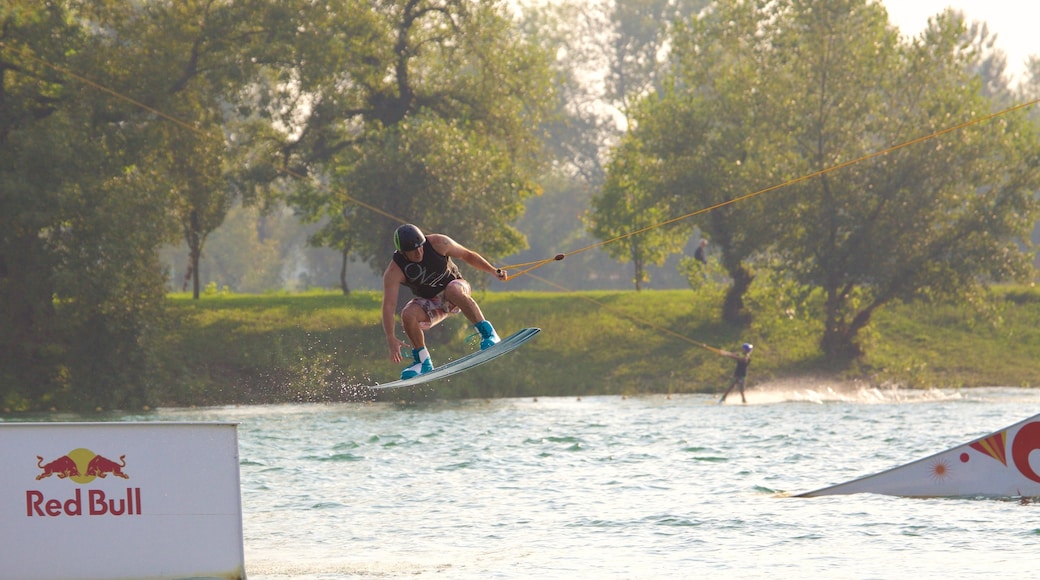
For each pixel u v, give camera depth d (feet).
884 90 237.86
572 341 241.76
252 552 61.26
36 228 188.03
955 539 60.85
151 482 48.85
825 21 228.63
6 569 47.57
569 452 110.32
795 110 231.91
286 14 222.07
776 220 233.14
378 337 224.33
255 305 244.01
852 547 59.52
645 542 62.59
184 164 223.51
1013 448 73.05
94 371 191.42
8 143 196.44
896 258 227.81
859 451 107.45
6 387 187.01
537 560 58.18
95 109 206.49
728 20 240.32
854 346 233.76
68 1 214.07
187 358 207.82
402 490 85.15
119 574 48.24
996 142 224.94
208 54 221.25
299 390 200.34
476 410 176.04
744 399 187.83
